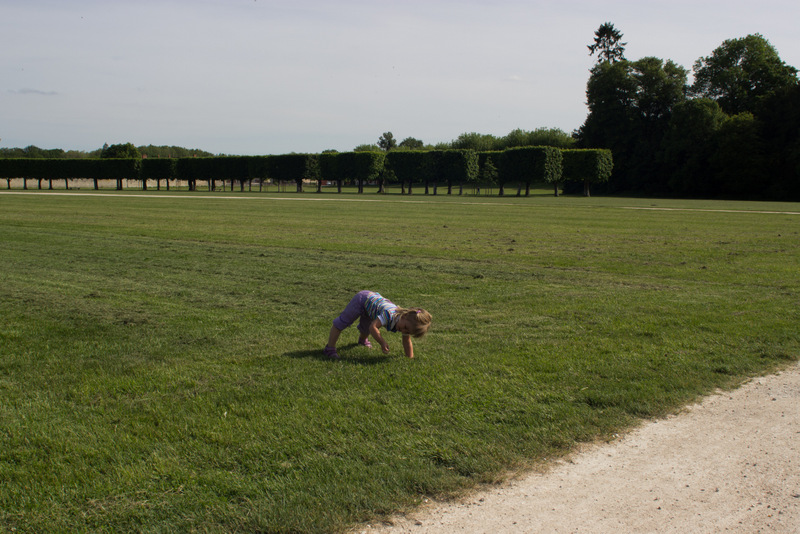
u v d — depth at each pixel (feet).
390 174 268.41
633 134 289.12
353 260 47.44
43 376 18.81
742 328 24.86
